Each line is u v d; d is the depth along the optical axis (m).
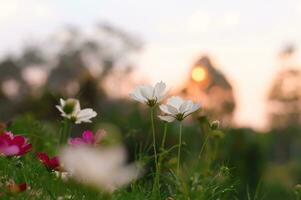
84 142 3.58
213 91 31.19
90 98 27.39
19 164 3.84
